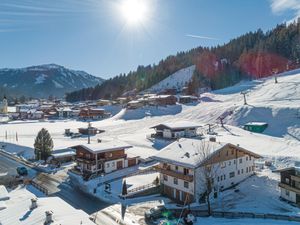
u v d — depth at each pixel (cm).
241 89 13912
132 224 3219
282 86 11488
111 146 5331
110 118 13562
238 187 4262
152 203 3925
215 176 3991
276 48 18012
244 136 7125
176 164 3953
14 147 7519
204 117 9850
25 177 5228
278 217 3228
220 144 4238
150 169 5250
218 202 3841
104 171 5122
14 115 15750
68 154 6153
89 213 3572
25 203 2719
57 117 15675
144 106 13762
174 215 3478
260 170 4828
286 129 7362
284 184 3738
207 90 18375
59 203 2738
